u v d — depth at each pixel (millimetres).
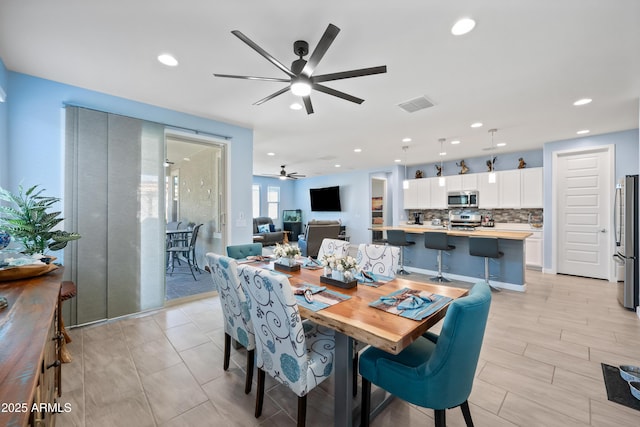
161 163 3336
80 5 1696
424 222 7562
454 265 4977
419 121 3883
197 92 2959
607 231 4660
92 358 2305
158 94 3008
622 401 1784
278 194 10695
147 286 3264
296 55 2229
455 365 1237
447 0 1660
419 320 1382
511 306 3525
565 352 2396
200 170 4844
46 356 1120
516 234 4312
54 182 2705
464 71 2494
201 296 3816
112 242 2984
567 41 2051
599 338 2643
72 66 2428
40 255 2061
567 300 3738
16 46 2123
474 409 1740
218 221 4352
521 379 2033
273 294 1397
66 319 2764
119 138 3012
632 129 4324
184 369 2174
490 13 1763
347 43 2074
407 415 1724
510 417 1669
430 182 7070
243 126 4141
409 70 2471
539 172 5520
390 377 1384
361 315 1448
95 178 2869
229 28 1922
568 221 5039
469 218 6645
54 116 2701
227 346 2156
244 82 2725
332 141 5047
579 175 4910
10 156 2494
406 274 5281
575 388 1924
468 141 5020
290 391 1948
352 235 8891
